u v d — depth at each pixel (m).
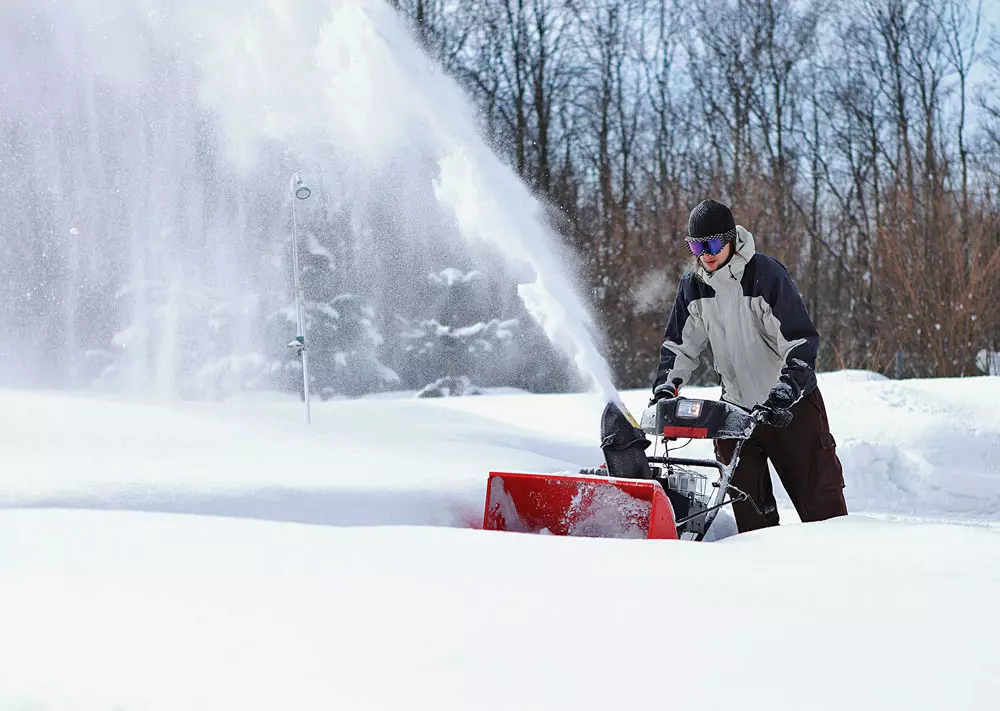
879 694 2.24
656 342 28.44
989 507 9.38
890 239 24.31
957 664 2.42
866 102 34.59
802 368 5.09
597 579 3.24
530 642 2.59
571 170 32.88
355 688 2.28
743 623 2.76
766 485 5.64
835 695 2.23
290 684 2.31
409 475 6.23
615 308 29.22
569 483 4.82
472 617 2.80
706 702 2.20
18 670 2.42
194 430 7.82
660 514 4.56
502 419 13.41
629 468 5.07
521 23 32.22
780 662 2.44
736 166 32.69
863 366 23.02
